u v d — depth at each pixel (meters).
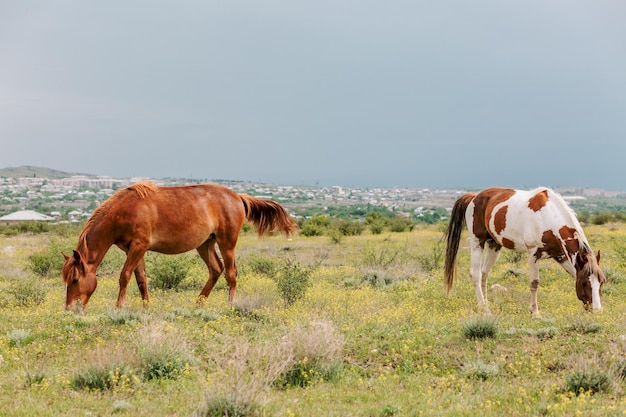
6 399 7.07
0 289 16.38
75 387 7.58
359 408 6.86
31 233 50.62
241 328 10.29
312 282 17.64
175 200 12.13
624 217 48.84
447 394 7.21
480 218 13.11
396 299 14.45
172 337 8.62
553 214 11.71
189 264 18.19
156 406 6.92
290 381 7.94
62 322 10.55
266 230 14.00
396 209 197.62
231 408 6.58
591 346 8.80
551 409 6.60
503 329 9.98
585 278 11.41
